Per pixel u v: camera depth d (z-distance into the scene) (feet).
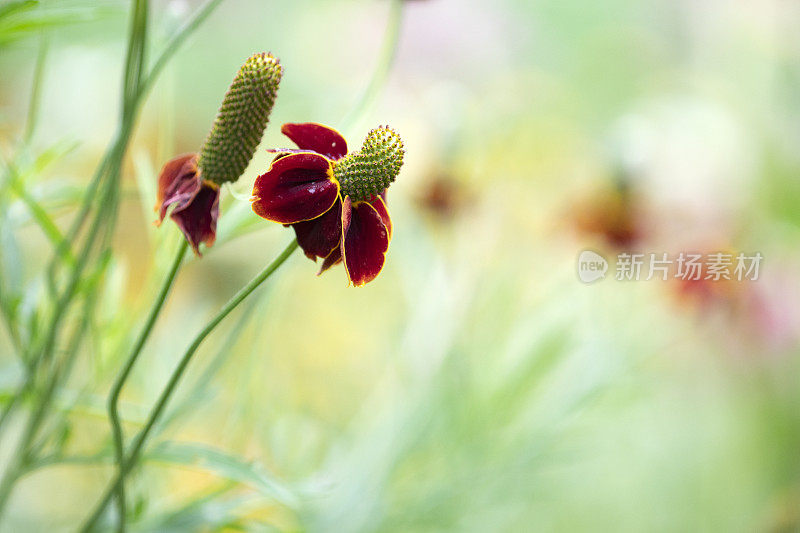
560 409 3.12
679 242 3.40
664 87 5.36
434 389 3.01
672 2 5.85
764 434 4.26
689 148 4.13
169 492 2.44
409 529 2.89
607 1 6.12
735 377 4.21
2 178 2.08
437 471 3.03
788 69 5.24
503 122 3.82
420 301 3.17
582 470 3.88
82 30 2.90
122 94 1.99
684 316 3.39
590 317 3.30
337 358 4.01
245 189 2.04
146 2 1.96
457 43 5.36
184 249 1.87
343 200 1.86
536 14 6.02
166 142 2.20
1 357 2.62
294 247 1.85
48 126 3.08
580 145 4.06
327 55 5.36
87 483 3.09
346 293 4.18
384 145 1.87
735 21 5.56
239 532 2.27
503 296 3.28
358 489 2.83
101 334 2.16
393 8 2.20
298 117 3.14
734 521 4.10
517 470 3.01
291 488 2.12
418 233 3.22
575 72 5.61
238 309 3.49
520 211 3.73
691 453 4.18
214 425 2.63
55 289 2.02
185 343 2.84
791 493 3.95
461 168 3.20
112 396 1.89
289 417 2.98
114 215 2.02
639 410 3.84
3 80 3.22
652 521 4.05
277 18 5.46
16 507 3.01
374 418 3.23
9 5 1.91
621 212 3.10
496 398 3.03
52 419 2.25
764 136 4.65
